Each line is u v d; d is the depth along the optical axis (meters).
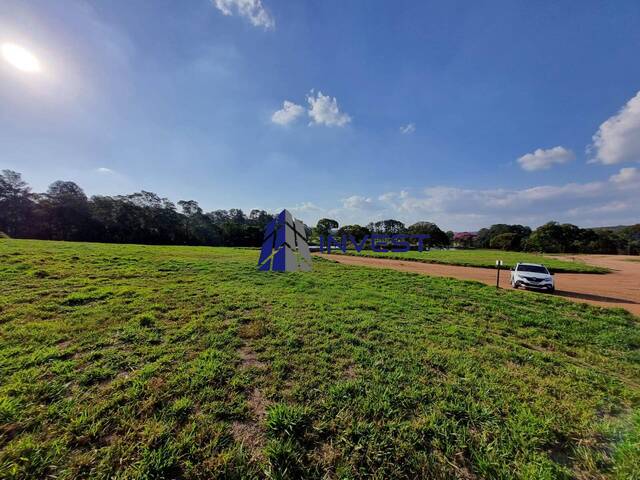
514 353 3.90
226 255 15.47
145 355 3.23
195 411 2.28
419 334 4.48
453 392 2.75
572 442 2.13
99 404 2.27
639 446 2.05
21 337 3.50
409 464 1.87
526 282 10.90
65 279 6.80
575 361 4.00
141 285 6.79
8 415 2.07
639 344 4.86
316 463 1.85
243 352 3.47
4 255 9.18
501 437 2.14
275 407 2.38
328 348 3.69
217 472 1.73
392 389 2.73
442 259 22.70
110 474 1.68
